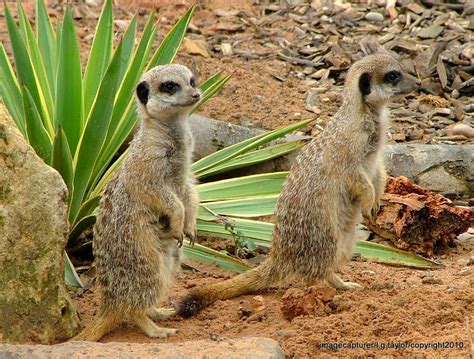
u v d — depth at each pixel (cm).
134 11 1772
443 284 948
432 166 1248
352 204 941
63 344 743
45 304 828
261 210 1128
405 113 1455
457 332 793
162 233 880
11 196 817
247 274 953
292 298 875
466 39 1647
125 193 864
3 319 808
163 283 877
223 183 1167
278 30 1719
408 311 847
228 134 1303
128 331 883
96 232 882
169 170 881
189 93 870
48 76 1246
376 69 919
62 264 845
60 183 841
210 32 1702
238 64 1589
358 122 914
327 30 1709
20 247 816
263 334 842
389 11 1756
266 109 1446
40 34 1260
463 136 1379
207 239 1137
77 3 1773
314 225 924
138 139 877
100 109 1027
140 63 1131
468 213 1098
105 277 866
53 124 1115
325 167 920
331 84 1552
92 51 1199
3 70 1148
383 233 1105
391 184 1130
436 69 1558
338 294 923
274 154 1216
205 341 755
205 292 930
